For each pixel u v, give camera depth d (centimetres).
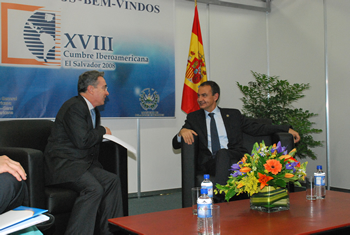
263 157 153
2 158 100
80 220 195
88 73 237
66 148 215
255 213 150
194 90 394
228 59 454
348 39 365
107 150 242
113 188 222
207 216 118
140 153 397
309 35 414
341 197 186
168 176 414
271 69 477
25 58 332
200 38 406
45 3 340
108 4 370
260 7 471
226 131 275
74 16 353
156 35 392
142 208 335
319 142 365
